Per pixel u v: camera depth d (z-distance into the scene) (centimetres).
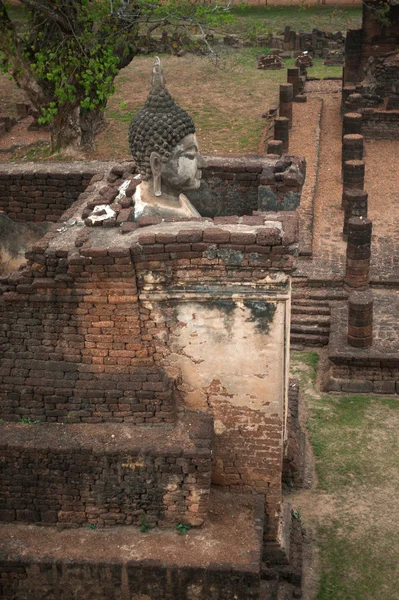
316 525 1212
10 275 922
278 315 910
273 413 961
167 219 952
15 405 957
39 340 937
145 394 927
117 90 3641
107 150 2834
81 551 900
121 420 944
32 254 905
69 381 939
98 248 883
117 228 956
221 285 900
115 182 1110
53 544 914
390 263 1997
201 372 948
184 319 923
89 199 1082
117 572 883
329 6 4938
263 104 3400
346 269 1872
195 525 930
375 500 1269
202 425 941
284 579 1041
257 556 887
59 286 907
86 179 1256
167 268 893
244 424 971
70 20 2370
